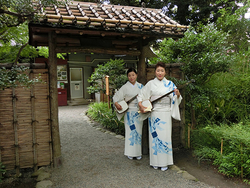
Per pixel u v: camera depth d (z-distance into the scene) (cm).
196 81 382
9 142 271
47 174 277
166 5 848
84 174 281
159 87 293
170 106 297
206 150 311
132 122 325
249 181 249
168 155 293
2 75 198
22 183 261
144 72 347
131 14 335
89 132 503
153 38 327
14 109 269
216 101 410
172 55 422
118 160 329
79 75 1034
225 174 272
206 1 802
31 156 284
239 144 266
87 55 1010
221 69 366
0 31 349
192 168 296
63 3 225
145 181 260
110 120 535
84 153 361
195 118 431
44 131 289
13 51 488
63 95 931
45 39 298
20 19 224
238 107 401
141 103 297
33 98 276
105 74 468
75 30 260
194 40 381
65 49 289
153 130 294
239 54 446
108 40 323
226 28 552
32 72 275
